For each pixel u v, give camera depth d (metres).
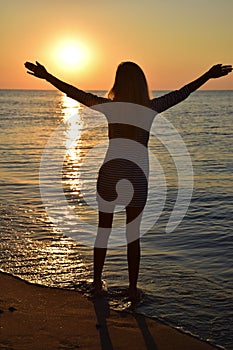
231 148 17.84
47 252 5.51
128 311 4.00
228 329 3.72
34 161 14.17
